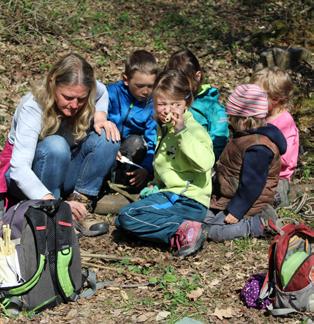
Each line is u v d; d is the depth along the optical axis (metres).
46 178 5.14
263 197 5.31
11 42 10.36
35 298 4.22
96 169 5.48
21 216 4.41
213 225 5.25
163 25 12.42
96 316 4.23
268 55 10.07
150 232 5.06
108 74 9.94
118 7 13.05
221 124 5.95
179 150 5.10
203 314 4.25
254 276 4.46
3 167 5.09
